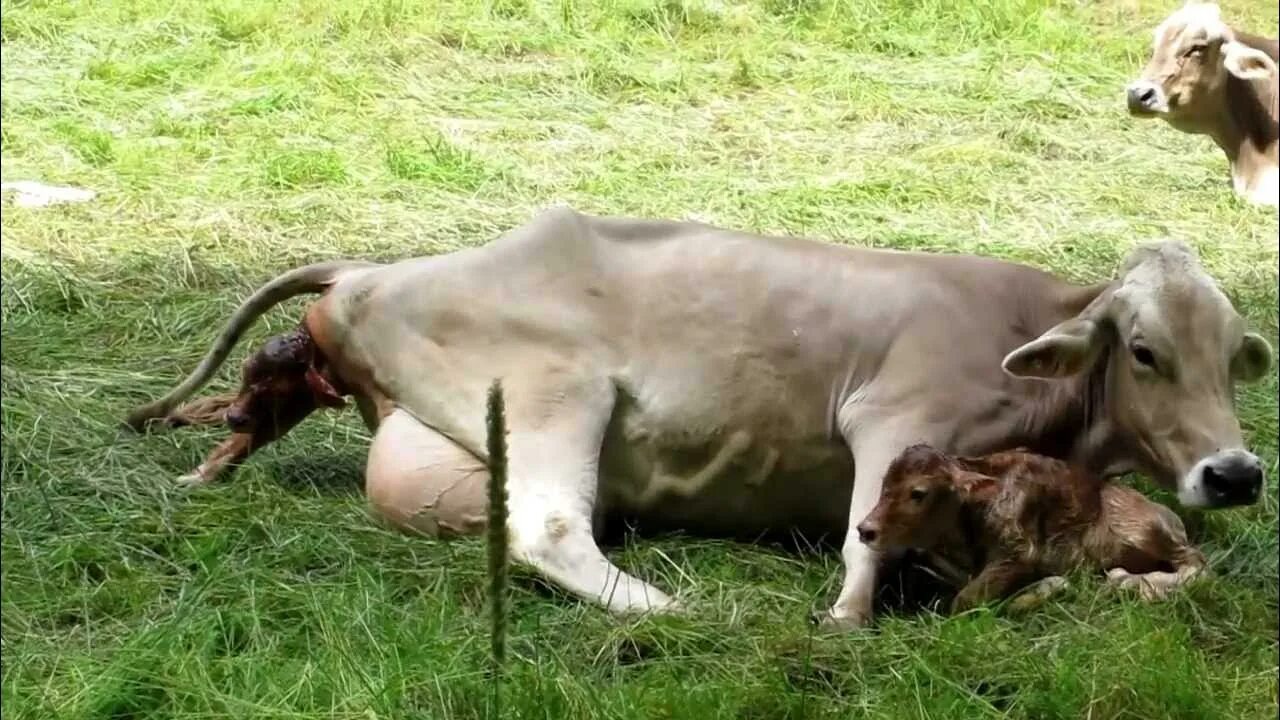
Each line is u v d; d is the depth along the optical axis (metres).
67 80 10.15
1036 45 11.81
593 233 5.38
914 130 10.21
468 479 5.09
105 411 6.01
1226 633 4.64
